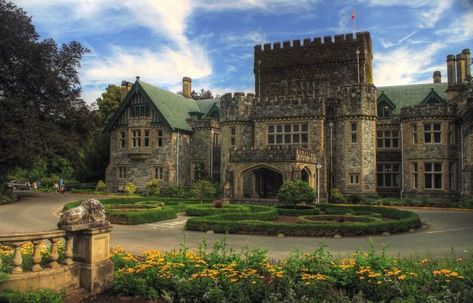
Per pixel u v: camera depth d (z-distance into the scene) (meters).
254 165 30.98
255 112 36.34
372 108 33.91
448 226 19.00
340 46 39.53
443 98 35.84
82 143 38.72
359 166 33.06
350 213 23.73
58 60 35.88
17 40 32.12
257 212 21.27
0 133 30.28
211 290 7.41
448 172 32.34
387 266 8.04
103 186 42.19
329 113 34.97
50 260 7.84
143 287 7.90
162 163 39.34
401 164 34.72
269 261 9.96
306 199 24.77
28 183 56.06
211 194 32.31
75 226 7.86
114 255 9.50
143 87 40.41
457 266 8.41
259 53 42.56
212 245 13.98
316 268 8.12
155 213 21.48
